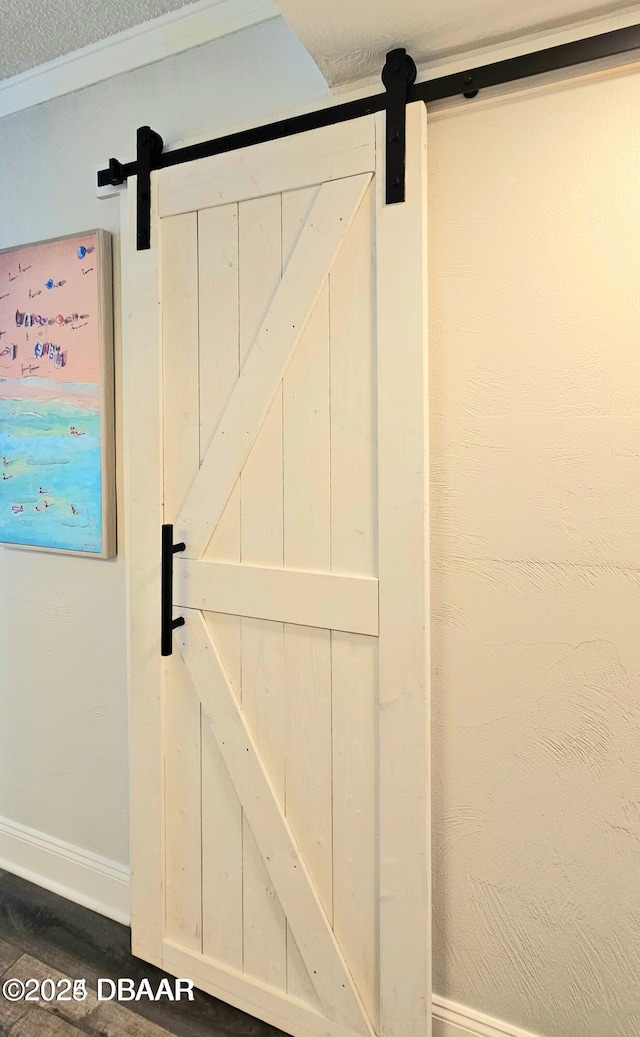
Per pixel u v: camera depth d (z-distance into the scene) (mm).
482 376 1217
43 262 1688
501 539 1223
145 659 1514
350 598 1271
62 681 1799
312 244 1273
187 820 1492
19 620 1864
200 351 1418
